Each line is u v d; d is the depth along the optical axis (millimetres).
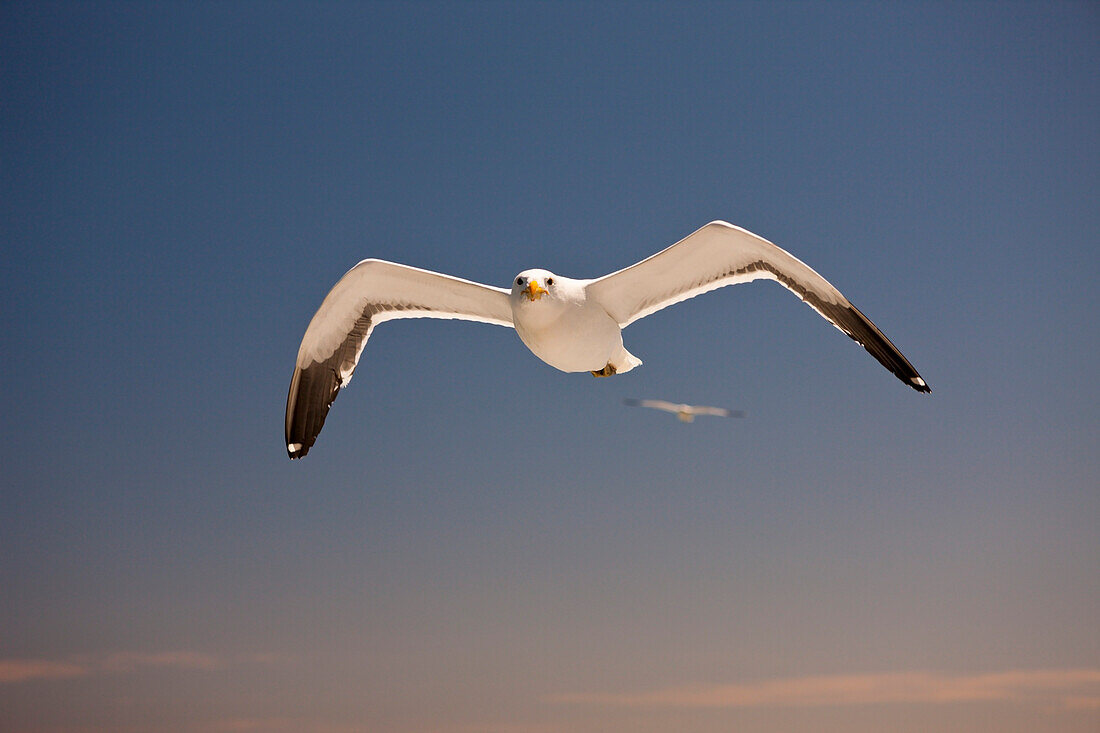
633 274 6801
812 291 6934
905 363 7059
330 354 7762
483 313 7473
